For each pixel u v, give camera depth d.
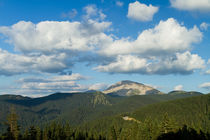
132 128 145.88
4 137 105.06
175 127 121.19
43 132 138.25
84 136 174.88
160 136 119.00
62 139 148.00
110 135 169.50
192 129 125.69
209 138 123.00
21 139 120.75
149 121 139.38
